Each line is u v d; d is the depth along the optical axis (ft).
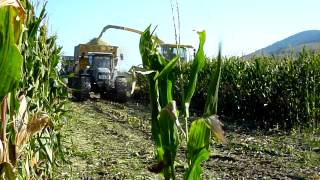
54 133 16.21
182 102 8.05
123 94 62.34
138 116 48.75
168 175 8.32
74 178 20.17
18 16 6.87
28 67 12.69
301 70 42.88
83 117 44.16
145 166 23.93
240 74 50.39
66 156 24.00
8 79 6.57
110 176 21.38
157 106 8.36
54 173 17.38
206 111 7.55
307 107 41.81
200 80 60.90
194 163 7.89
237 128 42.01
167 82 8.33
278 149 30.19
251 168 24.53
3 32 6.46
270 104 44.78
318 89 42.42
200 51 7.91
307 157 27.68
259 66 46.70
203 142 7.82
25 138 8.98
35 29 12.17
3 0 6.31
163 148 8.19
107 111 51.47
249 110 48.26
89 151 26.63
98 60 64.95
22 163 10.85
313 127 39.68
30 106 12.98
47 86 16.06
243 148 30.37
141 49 8.41
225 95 52.54
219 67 7.58
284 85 43.68
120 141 31.89
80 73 62.90
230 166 24.84
